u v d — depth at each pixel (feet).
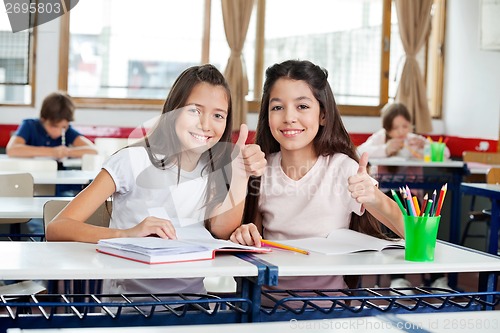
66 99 17.79
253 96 23.21
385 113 19.62
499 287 14.38
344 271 5.75
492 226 13.55
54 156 17.07
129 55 22.21
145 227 6.41
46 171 13.83
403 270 5.92
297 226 7.38
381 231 7.55
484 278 6.38
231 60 22.22
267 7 23.18
